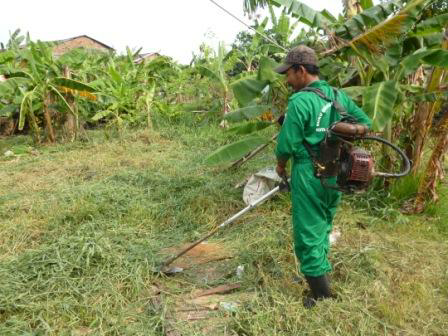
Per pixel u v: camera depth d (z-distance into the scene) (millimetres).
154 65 11781
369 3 4832
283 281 3096
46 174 6078
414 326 2729
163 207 4578
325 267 2771
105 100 9547
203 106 10602
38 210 4434
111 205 4500
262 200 3172
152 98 9734
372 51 4121
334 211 2861
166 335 2598
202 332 2635
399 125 4852
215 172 5672
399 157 4820
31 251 3465
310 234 2705
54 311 2738
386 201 4656
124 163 6484
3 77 9258
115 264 3289
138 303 2914
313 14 4641
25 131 10492
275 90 5195
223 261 3535
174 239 3955
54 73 8375
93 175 5902
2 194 5109
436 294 3082
